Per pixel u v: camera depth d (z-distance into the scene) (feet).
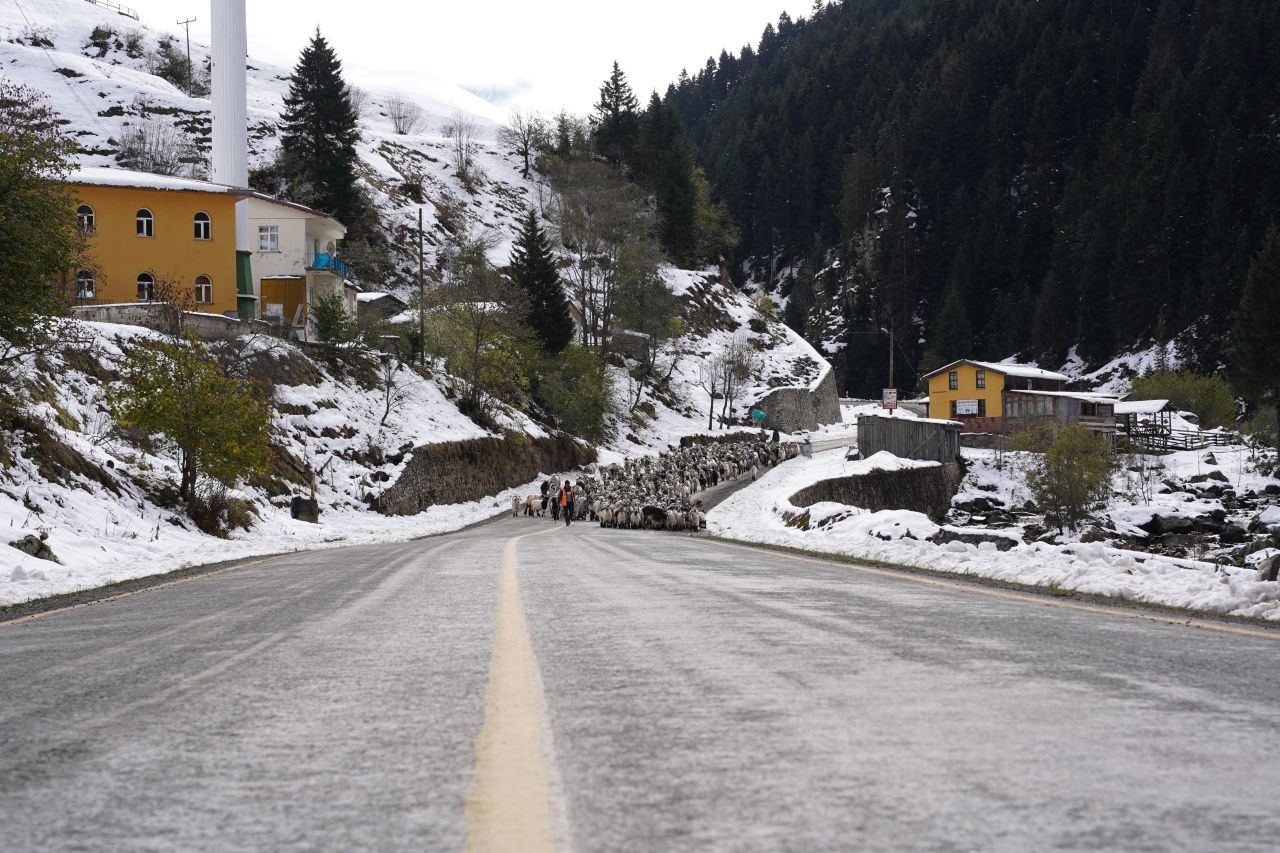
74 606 30.42
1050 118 593.01
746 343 356.38
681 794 6.73
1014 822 6.01
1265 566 25.96
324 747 8.53
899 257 556.51
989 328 513.86
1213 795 6.59
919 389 494.18
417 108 579.89
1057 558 35.63
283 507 106.63
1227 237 424.87
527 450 185.68
